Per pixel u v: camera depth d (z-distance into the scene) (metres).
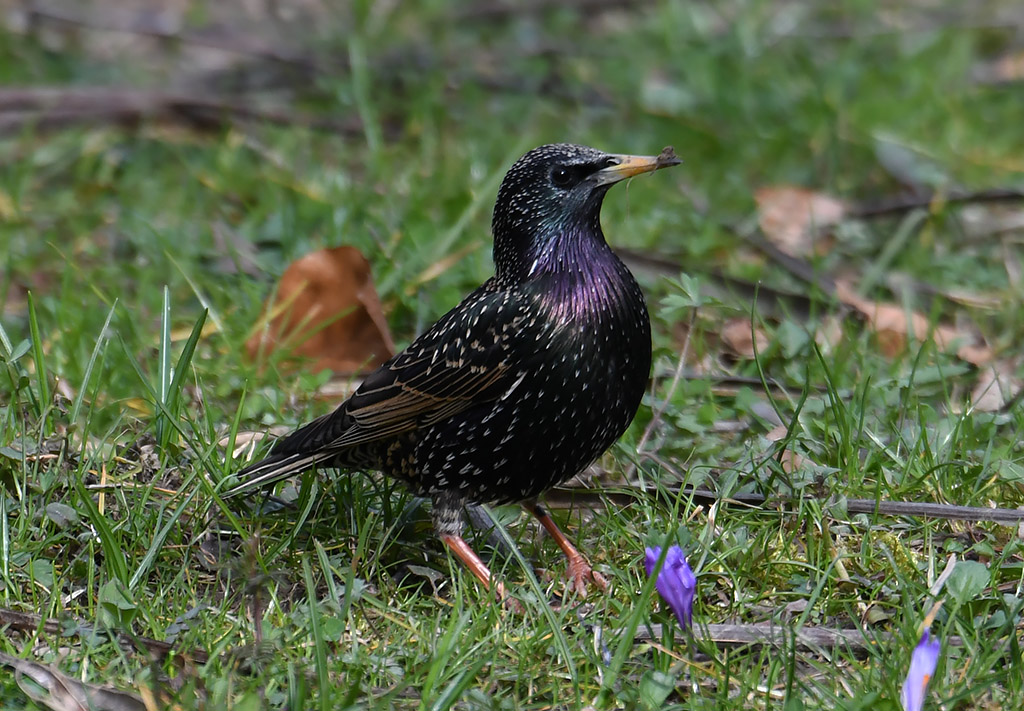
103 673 7.36
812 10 21.03
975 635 7.61
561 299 8.34
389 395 8.65
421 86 17.73
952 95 17.86
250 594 7.96
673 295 10.57
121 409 10.29
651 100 17.80
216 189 14.84
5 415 9.76
